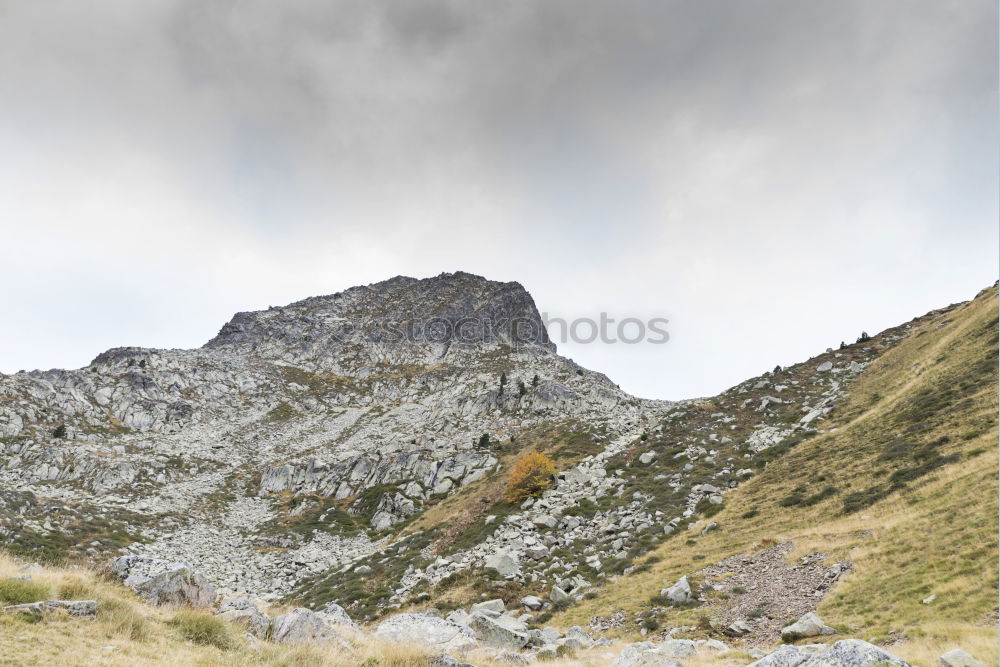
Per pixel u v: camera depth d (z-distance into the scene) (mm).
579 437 84000
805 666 12703
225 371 161500
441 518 67250
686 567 37312
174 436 117438
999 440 33969
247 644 14844
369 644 17391
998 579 20391
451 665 15242
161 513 75812
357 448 117875
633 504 54594
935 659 15719
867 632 20625
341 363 188625
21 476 83562
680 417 80875
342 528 76000
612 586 38125
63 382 125938
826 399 73562
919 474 35938
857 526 33125
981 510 26641
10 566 15828
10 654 10531
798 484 46500
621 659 20656
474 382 158875
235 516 81750
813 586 28234
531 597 38062
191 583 18203
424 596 42375
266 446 121562
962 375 50500
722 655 19672
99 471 85188
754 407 79750
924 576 23625
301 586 55969
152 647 12867
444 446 104500
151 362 147625
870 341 101625
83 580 15719
